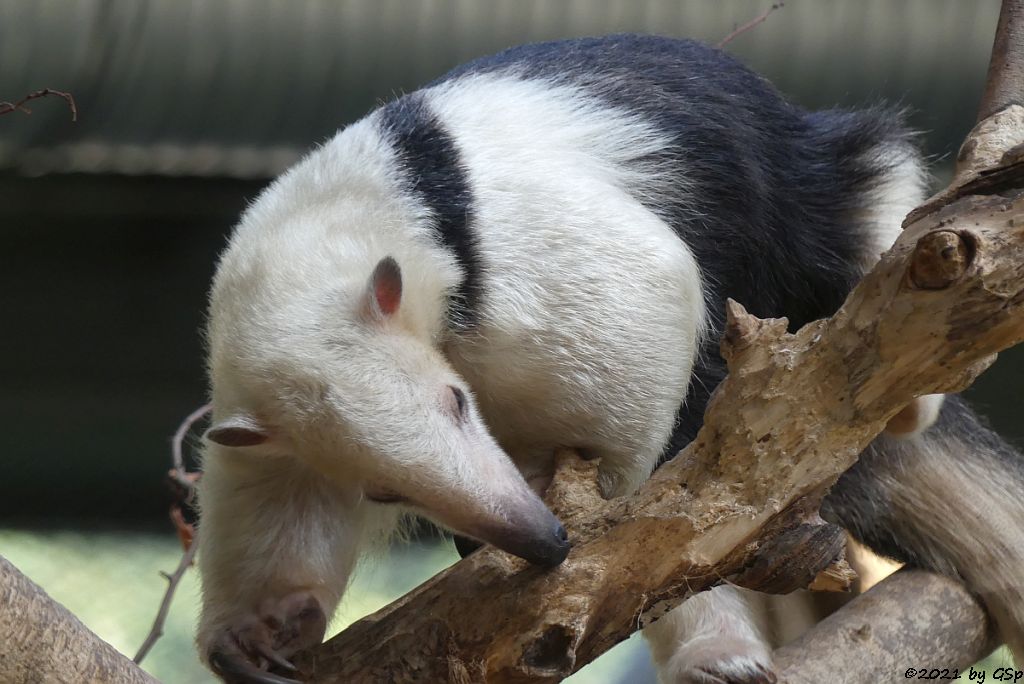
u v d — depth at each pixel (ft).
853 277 34.14
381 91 50.14
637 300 27.30
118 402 53.88
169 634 53.06
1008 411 51.13
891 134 35.22
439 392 26.27
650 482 23.09
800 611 36.04
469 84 30.42
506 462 25.91
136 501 55.06
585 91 30.73
